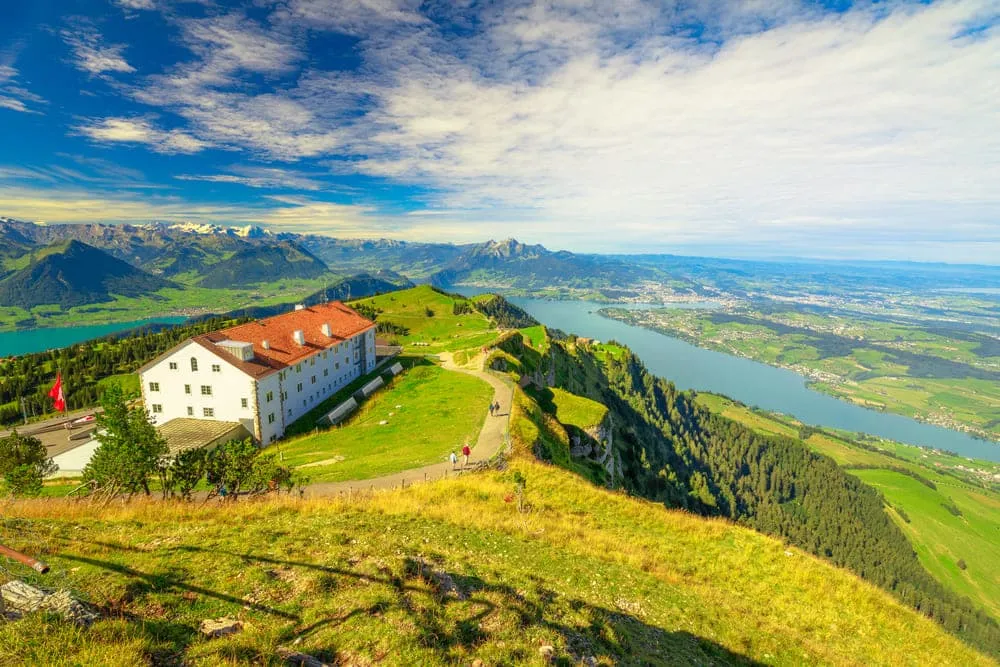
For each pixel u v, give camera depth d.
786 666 19.08
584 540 27.95
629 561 26.14
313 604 13.50
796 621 23.47
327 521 23.19
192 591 13.69
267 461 32.16
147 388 67.50
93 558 15.22
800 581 27.12
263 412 65.81
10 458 42.62
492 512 30.67
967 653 23.19
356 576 15.23
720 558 29.09
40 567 11.02
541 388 93.19
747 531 33.25
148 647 10.66
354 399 83.12
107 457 28.98
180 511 23.14
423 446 53.84
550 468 42.16
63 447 71.00
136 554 16.03
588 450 75.50
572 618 15.93
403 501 30.16
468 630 13.31
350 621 12.69
